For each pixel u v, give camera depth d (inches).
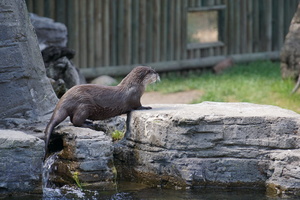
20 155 705.6
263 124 751.7
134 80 803.4
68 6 1469.0
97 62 1528.1
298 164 725.3
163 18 1604.3
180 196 724.0
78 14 1483.8
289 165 730.2
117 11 1541.6
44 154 721.0
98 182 739.4
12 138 702.5
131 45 1573.6
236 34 1733.5
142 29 1581.0
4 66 820.6
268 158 750.5
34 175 713.0
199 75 1643.7
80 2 1482.5
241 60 1739.7
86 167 733.3
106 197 713.6
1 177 698.8
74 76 1102.4
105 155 743.7
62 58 1107.9
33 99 846.5
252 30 1763.0
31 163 710.5
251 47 1765.5
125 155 801.6
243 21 1739.7
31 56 855.7
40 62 885.8
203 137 752.3
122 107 796.6
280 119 748.6
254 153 751.7
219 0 1695.4
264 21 1776.6
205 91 1321.4
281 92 1266.0
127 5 1547.7
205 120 748.6
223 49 1726.1
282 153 741.3
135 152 790.5
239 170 753.0
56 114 766.5
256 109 799.1
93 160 737.0
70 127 773.9
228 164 753.0
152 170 770.8
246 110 789.2
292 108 1144.8
